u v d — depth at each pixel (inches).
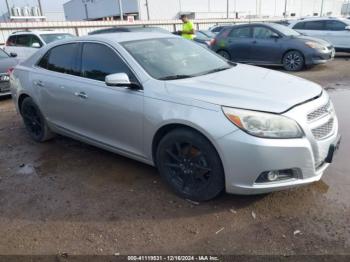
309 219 116.2
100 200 135.6
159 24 1096.8
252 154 110.3
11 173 164.9
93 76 156.6
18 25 785.6
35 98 188.5
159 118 128.0
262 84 131.9
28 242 113.8
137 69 140.0
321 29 535.5
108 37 158.7
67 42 174.1
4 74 321.4
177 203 130.1
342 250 101.6
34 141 206.7
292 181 116.3
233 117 112.6
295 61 425.4
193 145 123.1
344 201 125.3
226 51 483.8
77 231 117.6
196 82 134.0
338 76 376.5
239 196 131.2
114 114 145.6
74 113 166.9
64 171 163.2
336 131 129.4
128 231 116.0
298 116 113.1
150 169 158.7
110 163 168.1
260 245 105.7
